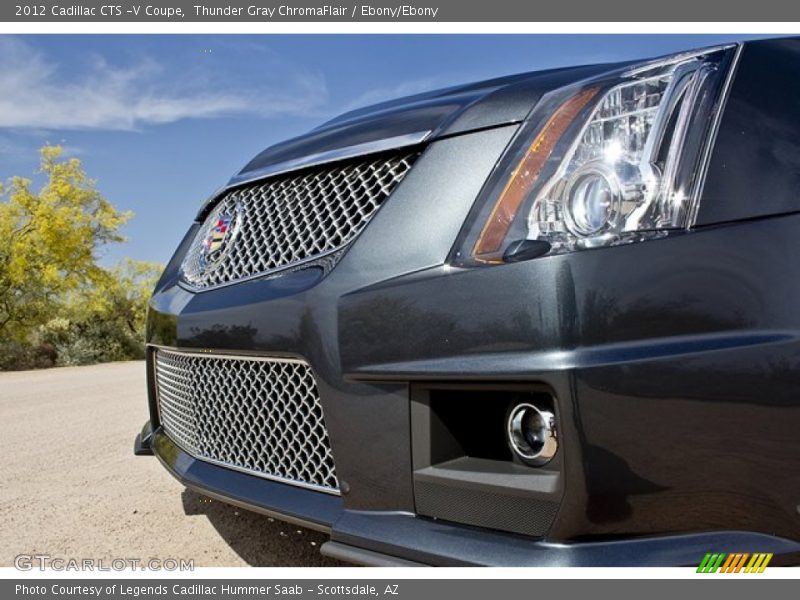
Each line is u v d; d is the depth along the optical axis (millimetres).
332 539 1559
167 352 2227
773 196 1306
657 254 1255
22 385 9984
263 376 1802
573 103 1463
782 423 1185
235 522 2385
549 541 1306
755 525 1222
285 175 1926
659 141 1339
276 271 1811
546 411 1318
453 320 1362
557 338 1249
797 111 1439
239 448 1933
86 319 27875
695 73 1427
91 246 27844
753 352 1200
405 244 1514
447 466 1436
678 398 1206
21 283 25828
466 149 1568
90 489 2848
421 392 1435
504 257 1354
